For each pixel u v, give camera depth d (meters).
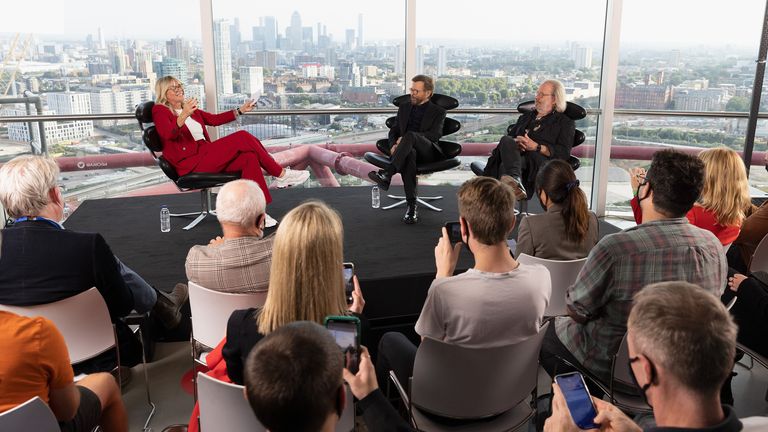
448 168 4.95
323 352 1.07
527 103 5.24
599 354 2.27
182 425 2.69
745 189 2.87
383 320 3.44
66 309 2.29
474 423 2.12
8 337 1.60
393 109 6.16
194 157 4.71
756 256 2.92
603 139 5.94
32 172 2.27
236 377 1.86
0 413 1.53
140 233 4.56
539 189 2.84
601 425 1.44
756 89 5.40
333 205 5.33
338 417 1.12
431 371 2.02
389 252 4.10
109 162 5.70
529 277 2.04
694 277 2.11
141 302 2.79
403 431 1.38
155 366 3.20
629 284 2.11
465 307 1.99
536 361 2.12
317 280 1.76
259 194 2.40
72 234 2.31
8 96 5.29
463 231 2.08
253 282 2.32
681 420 1.16
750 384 3.07
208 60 5.69
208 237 4.47
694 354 1.12
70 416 1.81
